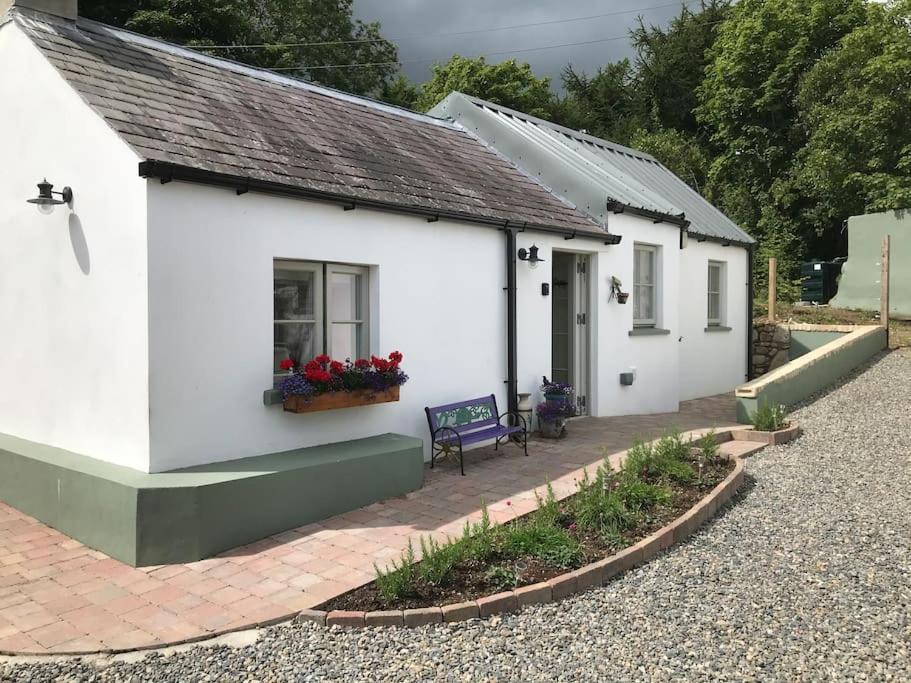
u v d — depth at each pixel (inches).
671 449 274.4
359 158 306.5
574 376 408.8
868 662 140.4
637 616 162.4
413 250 295.0
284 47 971.9
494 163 423.8
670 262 466.0
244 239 231.9
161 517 194.9
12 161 265.7
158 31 793.6
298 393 235.8
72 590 178.7
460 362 319.0
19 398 269.3
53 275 246.1
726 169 1117.1
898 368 470.3
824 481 265.6
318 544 209.3
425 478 280.2
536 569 181.8
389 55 1253.7
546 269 366.0
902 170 780.0
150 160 201.5
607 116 1444.4
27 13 267.0
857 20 983.6
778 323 622.8
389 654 146.3
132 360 212.5
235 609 166.2
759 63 1064.8
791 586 177.2
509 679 136.6
